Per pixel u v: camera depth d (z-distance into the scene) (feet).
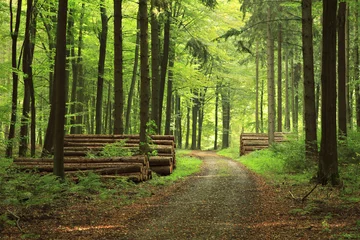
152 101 78.28
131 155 56.08
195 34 91.76
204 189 44.14
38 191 36.37
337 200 33.88
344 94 59.62
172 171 62.85
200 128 185.47
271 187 43.80
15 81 63.77
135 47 95.14
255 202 35.35
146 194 40.29
